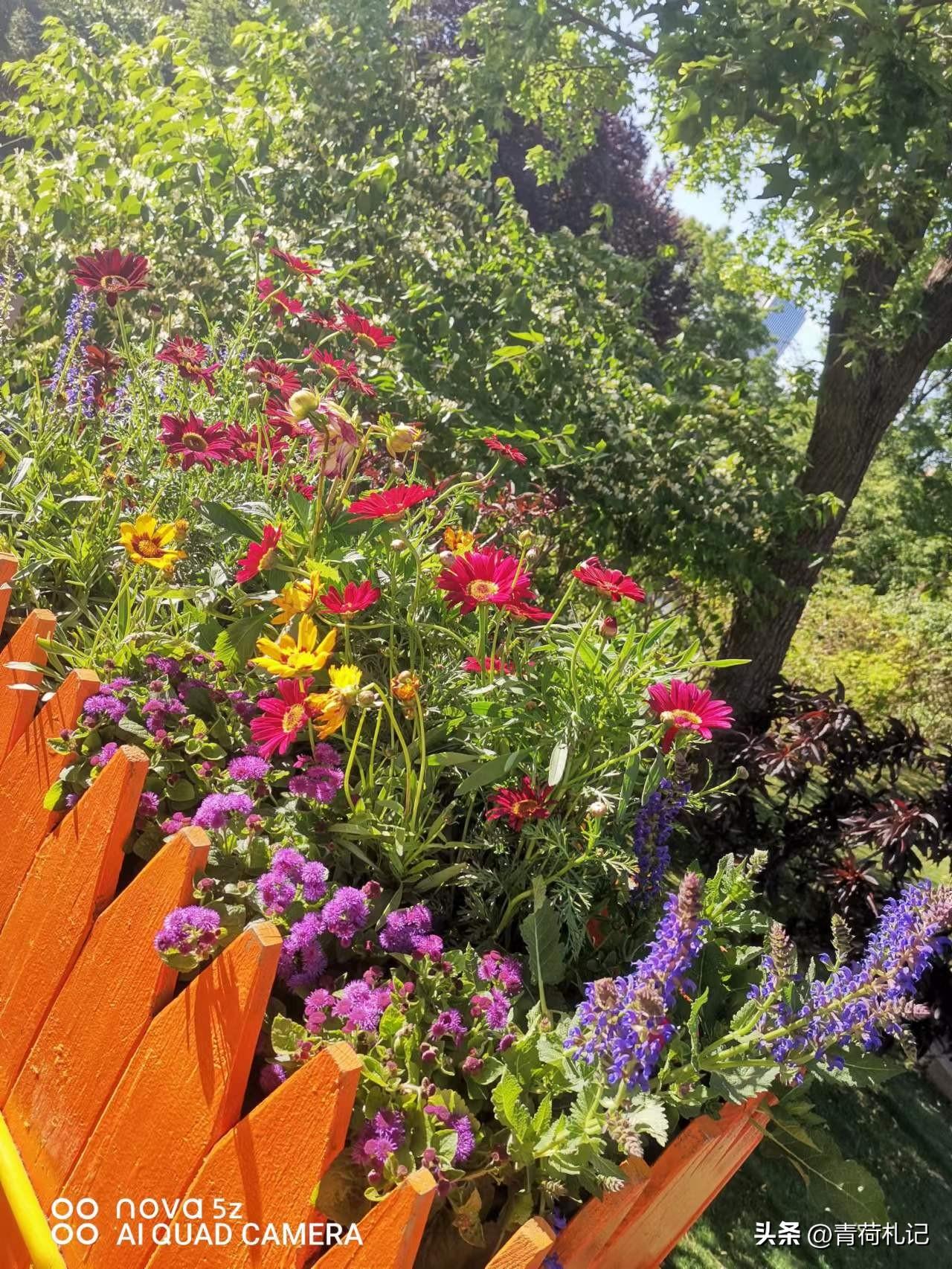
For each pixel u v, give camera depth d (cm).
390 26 557
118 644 193
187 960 128
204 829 150
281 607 179
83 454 258
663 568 566
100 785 153
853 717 474
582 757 179
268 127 492
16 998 162
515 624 220
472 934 170
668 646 233
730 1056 137
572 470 490
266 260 379
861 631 1185
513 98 746
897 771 486
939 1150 421
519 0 594
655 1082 133
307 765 171
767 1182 348
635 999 120
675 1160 130
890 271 616
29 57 1656
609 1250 131
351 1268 106
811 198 445
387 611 202
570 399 495
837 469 631
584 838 178
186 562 219
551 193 1625
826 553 622
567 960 170
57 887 158
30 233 436
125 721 166
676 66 463
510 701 183
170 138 440
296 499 208
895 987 131
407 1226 103
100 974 144
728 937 178
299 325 348
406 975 148
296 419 189
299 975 140
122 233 443
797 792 487
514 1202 121
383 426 199
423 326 450
